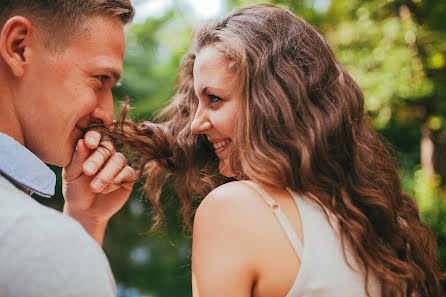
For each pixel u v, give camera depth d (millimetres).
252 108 1302
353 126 1384
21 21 1059
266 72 1330
